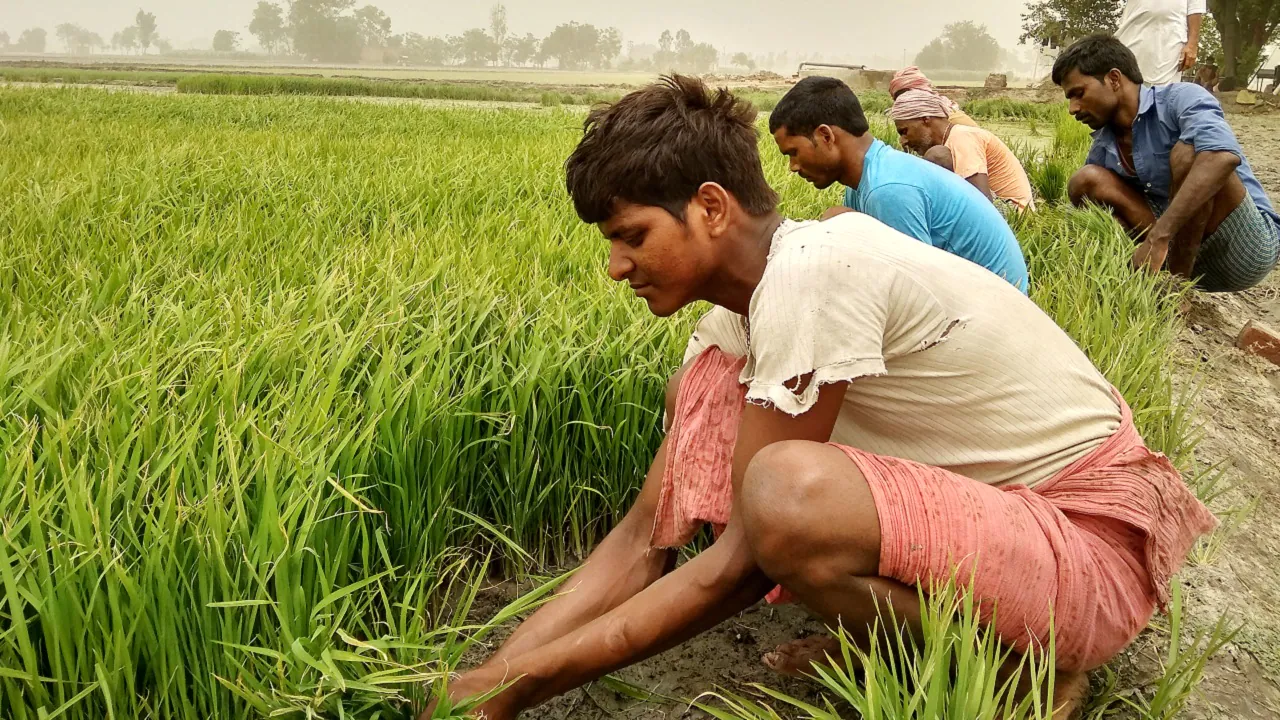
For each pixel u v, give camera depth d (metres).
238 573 1.75
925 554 1.62
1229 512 2.84
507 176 6.62
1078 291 3.82
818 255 1.67
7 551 1.68
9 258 3.71
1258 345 4.71
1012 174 5.80
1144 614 1.81
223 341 2.58
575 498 2.71
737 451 1.77
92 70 48.69
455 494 2.56
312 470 1.94
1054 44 28.47
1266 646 2.35
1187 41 7.09
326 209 5.10
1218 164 4.51
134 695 1.64
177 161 6.71
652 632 1.75
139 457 1.90
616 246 1.75
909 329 1.74
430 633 1.79
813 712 1.65
